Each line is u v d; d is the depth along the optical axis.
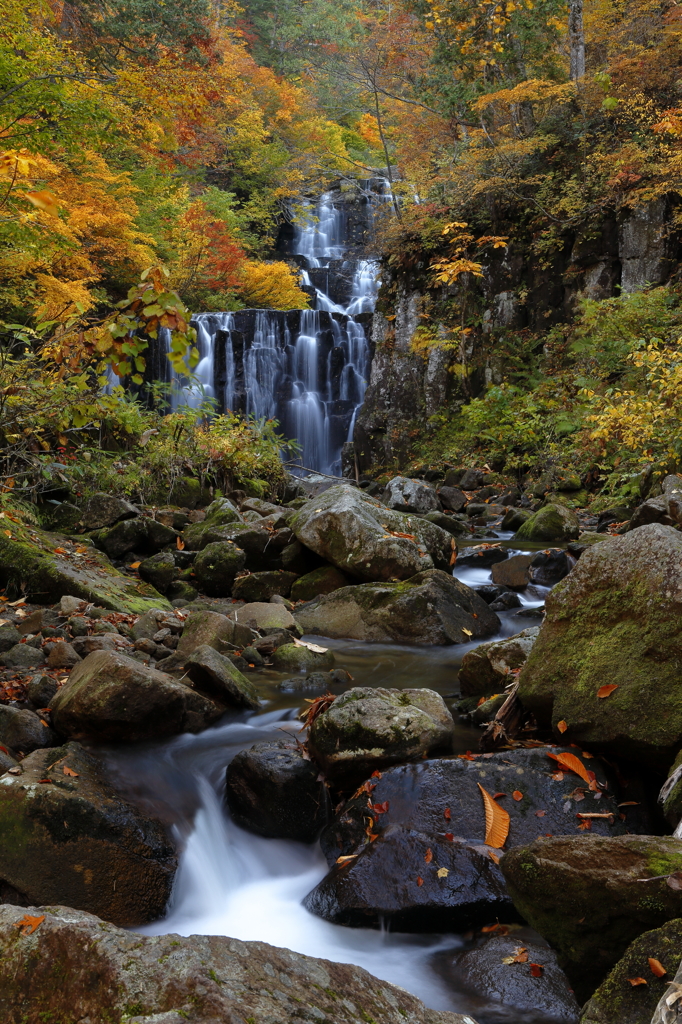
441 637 5.80
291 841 3.31
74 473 8.88
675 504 6.81
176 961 1.52
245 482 11.16
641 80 16.52
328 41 36.97
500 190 17.70
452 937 2.74
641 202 15.26
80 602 5.64
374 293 29.94
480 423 16.02
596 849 2.25
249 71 34.25
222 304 26.44
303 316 22.41
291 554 7.21
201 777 3.54
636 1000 1.84
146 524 7.94
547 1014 2.28
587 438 12.73
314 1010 1.52
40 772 3.08
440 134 22.00
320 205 35.81
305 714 4.18
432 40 21.09
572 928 2.21
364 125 29.84
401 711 3.43
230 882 3.18
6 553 6.25
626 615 3.33
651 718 3.00
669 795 2.73
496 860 2.81
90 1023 1.46
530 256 17.28
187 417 10.48
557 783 3.08
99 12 22.41
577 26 17.73
